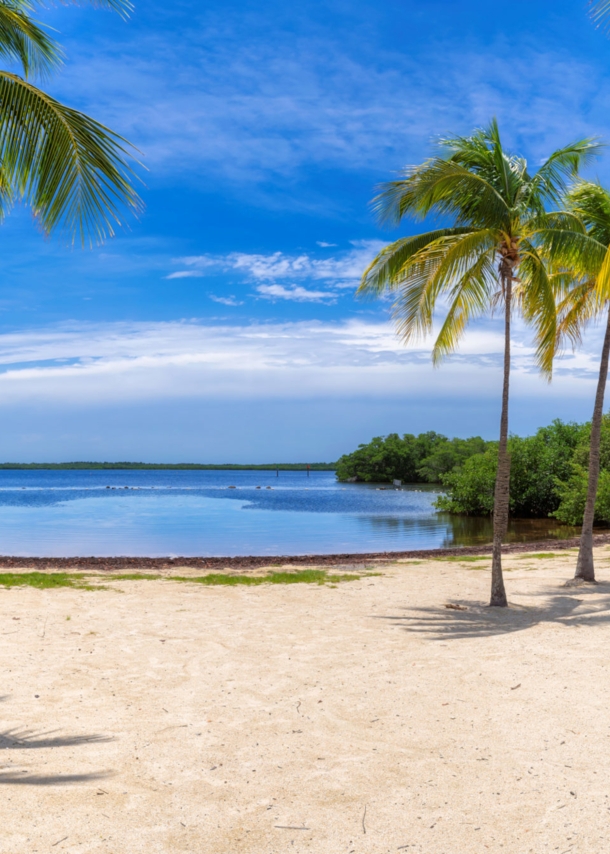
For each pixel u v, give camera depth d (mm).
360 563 18469
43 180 6836
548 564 17938
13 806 4223
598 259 12156
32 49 7688
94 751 5199
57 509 45094
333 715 6113
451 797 4398
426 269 11797
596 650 8484
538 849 3730
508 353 12219
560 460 38594
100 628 10102
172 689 6961
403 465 110750
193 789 4527
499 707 6289
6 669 7707
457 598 13047
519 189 12211
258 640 9328
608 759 4973
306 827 4000
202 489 86000
